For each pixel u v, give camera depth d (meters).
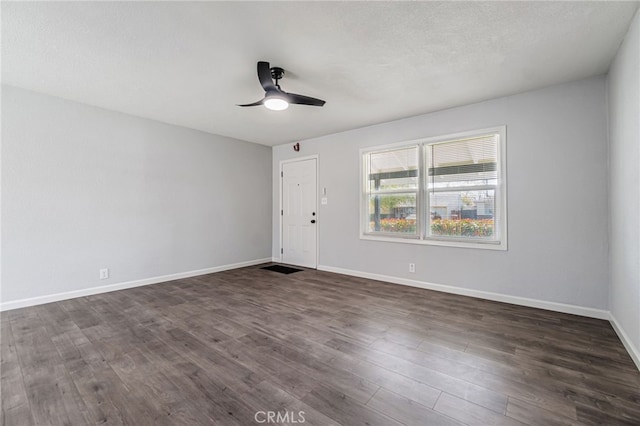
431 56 2.44
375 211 4.45
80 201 3.52
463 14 1.92
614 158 2.51
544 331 2.52
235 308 3.14
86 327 2.63
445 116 3.70
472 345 2.28
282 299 3.45
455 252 3.64
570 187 2.92
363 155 4.53
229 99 3.40
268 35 2.15
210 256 4.86
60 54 2.41
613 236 2.57
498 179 3.35
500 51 2.36
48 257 3.29
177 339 2.40
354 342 2.34
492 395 1.68
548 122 3.03
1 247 3.02
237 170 5.27
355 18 1.96
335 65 2.59
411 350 2.21
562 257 2.97
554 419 1.48
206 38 2.19
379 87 3.04
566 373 1.89
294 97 2.61
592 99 2.80
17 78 2.86
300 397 1.67
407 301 3.36
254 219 5.58
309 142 5.27
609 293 2.73
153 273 4.17
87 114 3.56
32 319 2.81
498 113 3.32
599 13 1.90
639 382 1.78
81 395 1.68
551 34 2.13
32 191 3.18
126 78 2.86
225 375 1.88
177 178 4.43
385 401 1.63
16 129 3.08
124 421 1.48
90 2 1.79
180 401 1.63
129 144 3.93
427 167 3.90
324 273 4.83
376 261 4.38
